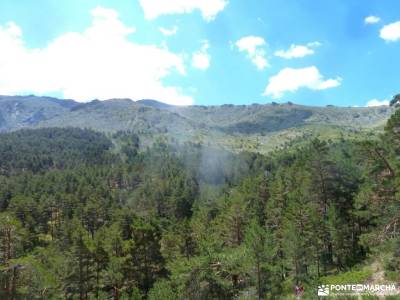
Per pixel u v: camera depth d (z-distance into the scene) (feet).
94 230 302.45
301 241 125.49
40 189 411.13
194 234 183.73
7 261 99.71
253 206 201.26
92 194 374.63
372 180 86.63
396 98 81.71
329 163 150.41
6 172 590.55
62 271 139.13
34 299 104.53
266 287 104.53
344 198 148.46
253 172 492.54
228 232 174.29
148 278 157.17
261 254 102.73
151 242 160.45
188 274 98.27
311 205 147.54
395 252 83.66
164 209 372.79
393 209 79.41
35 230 279.28
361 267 115.44
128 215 219.00
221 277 99.96
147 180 499.92
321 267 139.64
